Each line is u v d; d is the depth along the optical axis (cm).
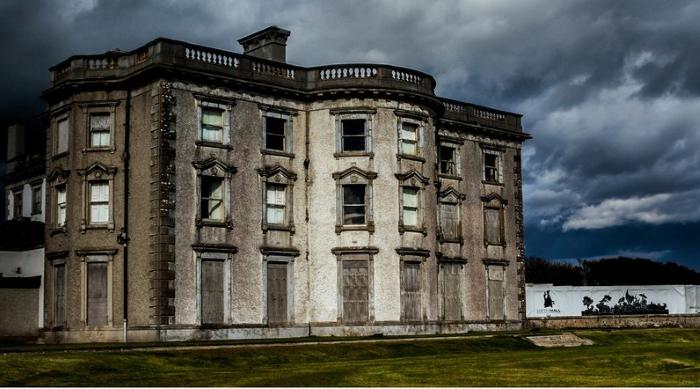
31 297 4991
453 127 5553
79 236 4478
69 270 4488
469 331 5397
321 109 4866
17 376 2652
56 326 4541
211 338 4328
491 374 2794
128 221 4394
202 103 4469
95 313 4403
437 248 5175
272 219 4722
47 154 4766
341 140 4831
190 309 4284
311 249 4794
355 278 4731
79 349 3362
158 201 4244
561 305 7225
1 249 5231
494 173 5862
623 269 12888
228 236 4478
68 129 4612
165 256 4219
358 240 4741
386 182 4803
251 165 4631
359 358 3662
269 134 4759
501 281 5728
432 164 5034
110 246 4412
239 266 4506
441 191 5416
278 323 4641
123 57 4541
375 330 4666
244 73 4634
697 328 5978
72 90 4553
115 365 2962
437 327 4916
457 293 5422
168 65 4300
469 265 5528
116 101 4503
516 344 4488
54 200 4666
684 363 3328
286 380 2588
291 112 4838
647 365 3200
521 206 5966
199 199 4394
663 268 12912
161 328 4159
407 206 4912
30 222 5619
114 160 4472
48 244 4672
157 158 4281
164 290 4194
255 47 5262
